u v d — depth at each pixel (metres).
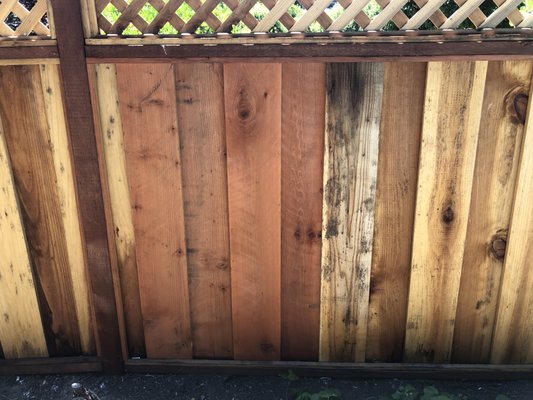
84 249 2.43
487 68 2.05
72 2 2.02
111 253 2.40
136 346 2.66
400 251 2.37
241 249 2.40
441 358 2.56
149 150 2.25
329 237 2.35
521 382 2.55
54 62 2.10
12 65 2.13
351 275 2.41
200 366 2.63
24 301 2.55
